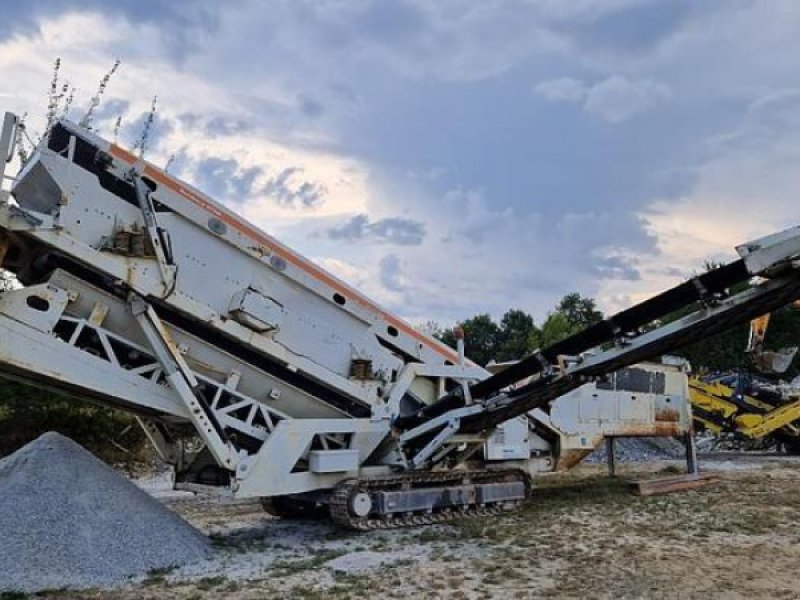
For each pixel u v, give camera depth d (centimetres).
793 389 2394
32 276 827
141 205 818
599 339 921
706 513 1030
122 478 821
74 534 695
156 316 813
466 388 1011
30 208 838
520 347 5106
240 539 888
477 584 640
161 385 819
